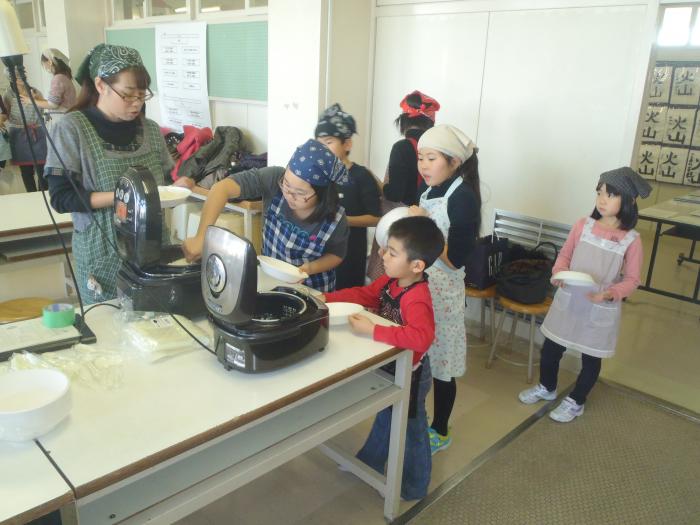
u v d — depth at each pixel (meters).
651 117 5.96
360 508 1.90
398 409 1.66
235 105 4.31
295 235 1.80
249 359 1.24
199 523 1.80
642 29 2.46
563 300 2.43
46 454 0.96
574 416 2.50
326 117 2.38
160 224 1.41
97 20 5.48
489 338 3.29
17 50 1.24
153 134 1.98
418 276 1.69
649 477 2.13
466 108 3.10
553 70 2.75
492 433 2.38
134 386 1.19
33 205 2.68
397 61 3.34
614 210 2.28
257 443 1.32
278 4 3.31
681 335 3.50
